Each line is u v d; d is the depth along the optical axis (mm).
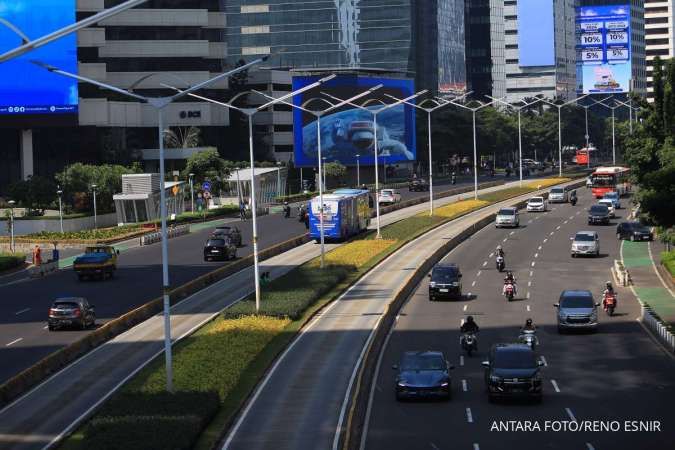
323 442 58312
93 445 53594
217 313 103000
